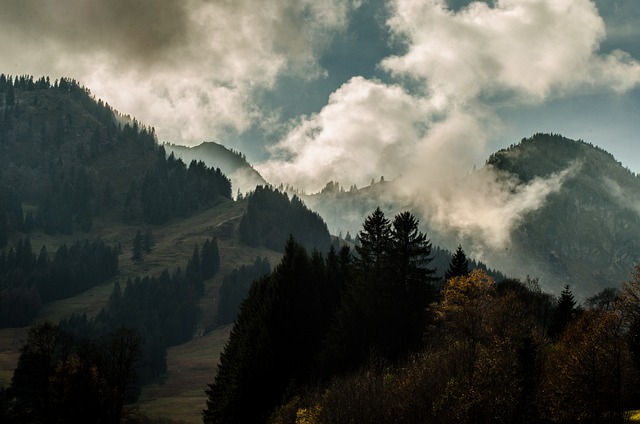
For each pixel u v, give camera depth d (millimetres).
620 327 48656
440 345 56688
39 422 80250
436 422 44938
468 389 43562
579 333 50000
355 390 51031
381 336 68875
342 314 71938
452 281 53594
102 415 79125
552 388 43688
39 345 77938
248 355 74000
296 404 59938
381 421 47156
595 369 43344
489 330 50469
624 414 44531
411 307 70188
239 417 71875
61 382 78188
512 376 44062
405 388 48594
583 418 43094
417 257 74375
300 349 75500
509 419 42719
